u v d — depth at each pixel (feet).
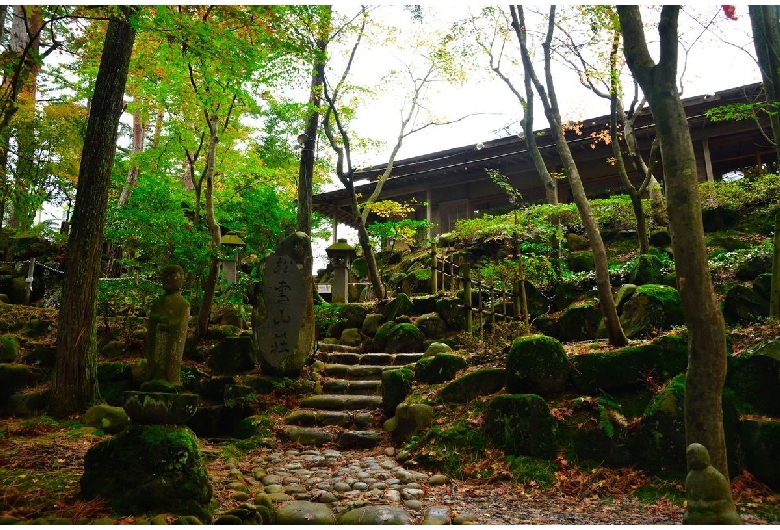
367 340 33.22
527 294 34.94
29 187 38.96
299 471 17.85
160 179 37.11
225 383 26.03
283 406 24.86
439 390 22.49
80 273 24.09
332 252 42.24
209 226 30.68
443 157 64.23
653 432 17.13
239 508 12.78
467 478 17.69
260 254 38.83
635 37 13.70
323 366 28.60
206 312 30.07
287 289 27.32
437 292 37.42
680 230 12.51
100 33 32.94
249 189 40.86
